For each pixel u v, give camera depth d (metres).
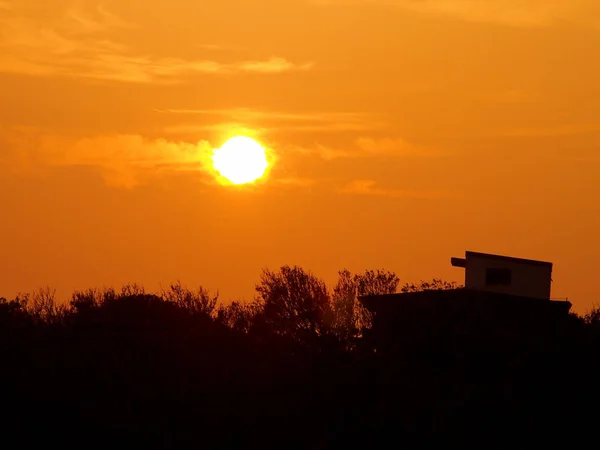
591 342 105.38
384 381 104.12
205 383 106.19
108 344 111.00
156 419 101.06
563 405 99.94
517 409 99.94
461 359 106.25
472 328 108.88
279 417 103.00
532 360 103.88
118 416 99.81
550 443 96.69
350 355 108.88
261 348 113.62
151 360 109.19
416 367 106.50
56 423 98.38
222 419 102.69
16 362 105.56
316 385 104.81
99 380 104.38
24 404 99.81
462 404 100.56
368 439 99.81
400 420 100.06
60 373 104.25
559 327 109.25
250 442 100.69
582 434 97.56
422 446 97.44
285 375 106.94
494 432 98.25
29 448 95.44
